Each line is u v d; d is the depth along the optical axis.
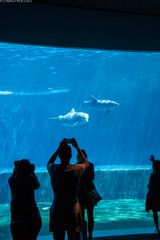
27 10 7.20
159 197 7.07
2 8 6.97
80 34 7.71
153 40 8.36
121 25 8.09
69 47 7.67
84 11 7.74
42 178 15.27
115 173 16.05
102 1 7.49
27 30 7.19
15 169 4.80
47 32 7.39
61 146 4.34
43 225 9.51
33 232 4.65
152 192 7.12
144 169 16.34
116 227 9.37
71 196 4.25
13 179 4.70
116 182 16.06
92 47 7.82
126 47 8.13
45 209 12.93
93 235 7.00
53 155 4.59
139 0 7.48
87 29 7.77
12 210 4.64
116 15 8.04
